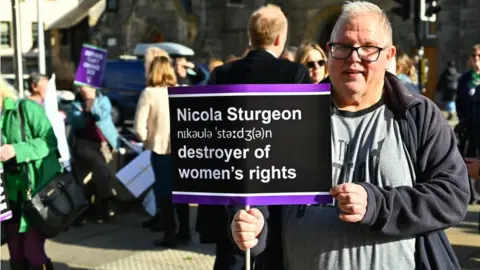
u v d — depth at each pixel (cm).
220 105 234
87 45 770
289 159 232
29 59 1894
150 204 700
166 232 646
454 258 246
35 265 464
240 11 2752
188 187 241
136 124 614
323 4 2467
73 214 467
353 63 233
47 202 452
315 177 232
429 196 224
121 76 1895
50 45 2758
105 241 676
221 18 2806
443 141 237
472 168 354
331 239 237
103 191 751
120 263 595
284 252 254
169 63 619
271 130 231
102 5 2959
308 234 241
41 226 450
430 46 2245
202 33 2758
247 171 232
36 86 620
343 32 235
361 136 240
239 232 230
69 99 752
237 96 231
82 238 689
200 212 427
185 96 239
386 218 221
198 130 238
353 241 235
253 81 403
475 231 673
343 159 240
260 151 231
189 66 924
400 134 238
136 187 691
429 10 1108
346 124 243
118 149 782
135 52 1945
